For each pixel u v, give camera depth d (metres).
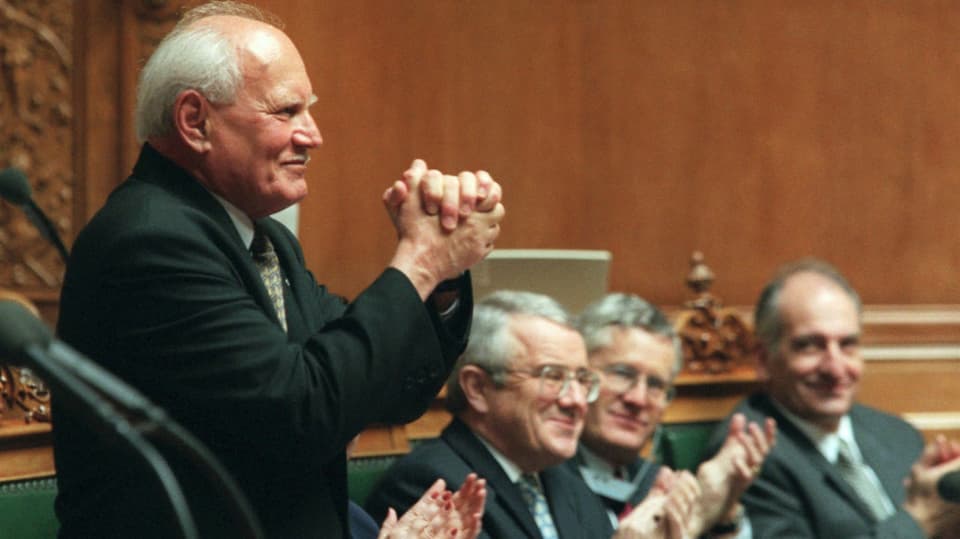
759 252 10.56
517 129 10.05
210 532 3.61
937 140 10.90
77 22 8.86
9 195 4.16
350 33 9.58
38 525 4.87
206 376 3.56
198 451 2.73
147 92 3.82
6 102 8.72
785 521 7.43
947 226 10.89
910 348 10.61
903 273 10.80
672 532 5.89
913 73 10.88
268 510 3.70
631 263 10.30
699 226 10.45
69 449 3.73
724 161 10.50
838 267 10.71
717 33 10.52
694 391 8.46
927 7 10.90
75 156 8.84
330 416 3.59
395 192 3.91
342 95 9.54
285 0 9.36
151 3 8.93
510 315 6.07
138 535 3.60
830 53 10.74
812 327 7.84
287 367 3.57
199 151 3.77
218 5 3.99
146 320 3.59
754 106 10.59
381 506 5.83
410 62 9.77
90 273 3.65
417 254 3.85
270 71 3.79
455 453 5.94
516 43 10.08
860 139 10.77
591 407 6.89
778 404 7.95
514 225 10.02
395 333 3.71
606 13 10.30
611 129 10.27
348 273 9.53
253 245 3.97
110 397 2.66
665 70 10.41
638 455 7.06
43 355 2.61
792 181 10.64
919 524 6.88
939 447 6.99
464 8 9.94
